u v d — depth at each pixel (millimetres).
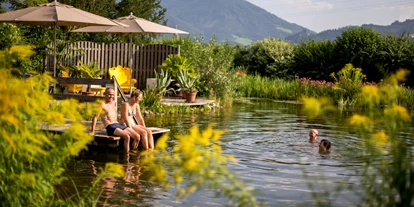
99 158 9422
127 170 8336
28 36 23281
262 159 9500
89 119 12961
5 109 3270
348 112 20344
